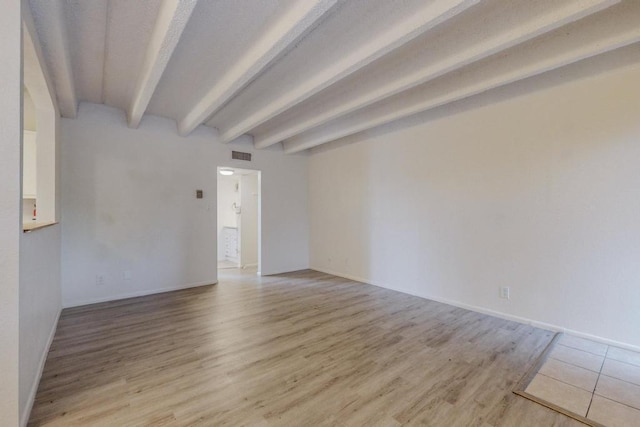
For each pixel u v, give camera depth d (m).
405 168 4.35
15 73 1.51
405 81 2.76
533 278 3.13
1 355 1.47
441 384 2.07
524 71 2.53
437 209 3.96
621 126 2.60
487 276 3.48
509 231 3.29
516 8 2.04
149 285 4.30
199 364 2.32
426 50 2.56
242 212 6.45
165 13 2.01
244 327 3.08
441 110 3.86
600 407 1.85
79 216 3.78
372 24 2.23
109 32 2.37
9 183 1.50
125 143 4.10
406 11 2.02
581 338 2.82
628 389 2.03
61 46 2.26
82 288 3.80
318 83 2.78
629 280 2.58
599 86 2.70
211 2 2.01
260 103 3.66
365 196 4.97
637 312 2.55
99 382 2.07
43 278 2.33
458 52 2.36
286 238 5.87
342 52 2.51
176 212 4.54
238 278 5.32
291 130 4.42
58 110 3.29
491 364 2.35
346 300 4.02
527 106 3.13
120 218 4.07
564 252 2.93
